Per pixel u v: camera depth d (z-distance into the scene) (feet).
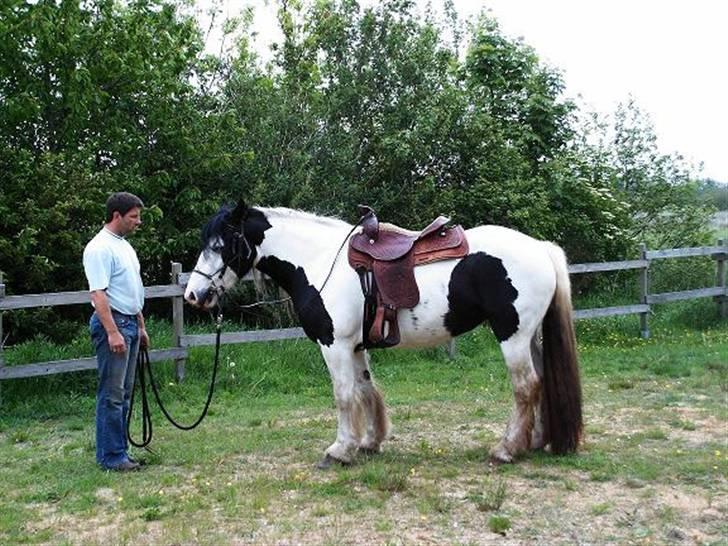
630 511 14.17
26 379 25.76
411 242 17.40
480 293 16.96
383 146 40.14
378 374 30.09
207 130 37.09
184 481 16.87
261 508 14.71
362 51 42.78
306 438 20.59
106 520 14.51
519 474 16.47
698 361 29.99
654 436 19.56
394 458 18.02
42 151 33.27
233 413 24.21
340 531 13.42
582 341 36.40
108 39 34.58
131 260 17.70
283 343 31.32
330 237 18.15
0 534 13.85
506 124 46.01
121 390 17.67
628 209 48.73
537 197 42.09
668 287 46.34
